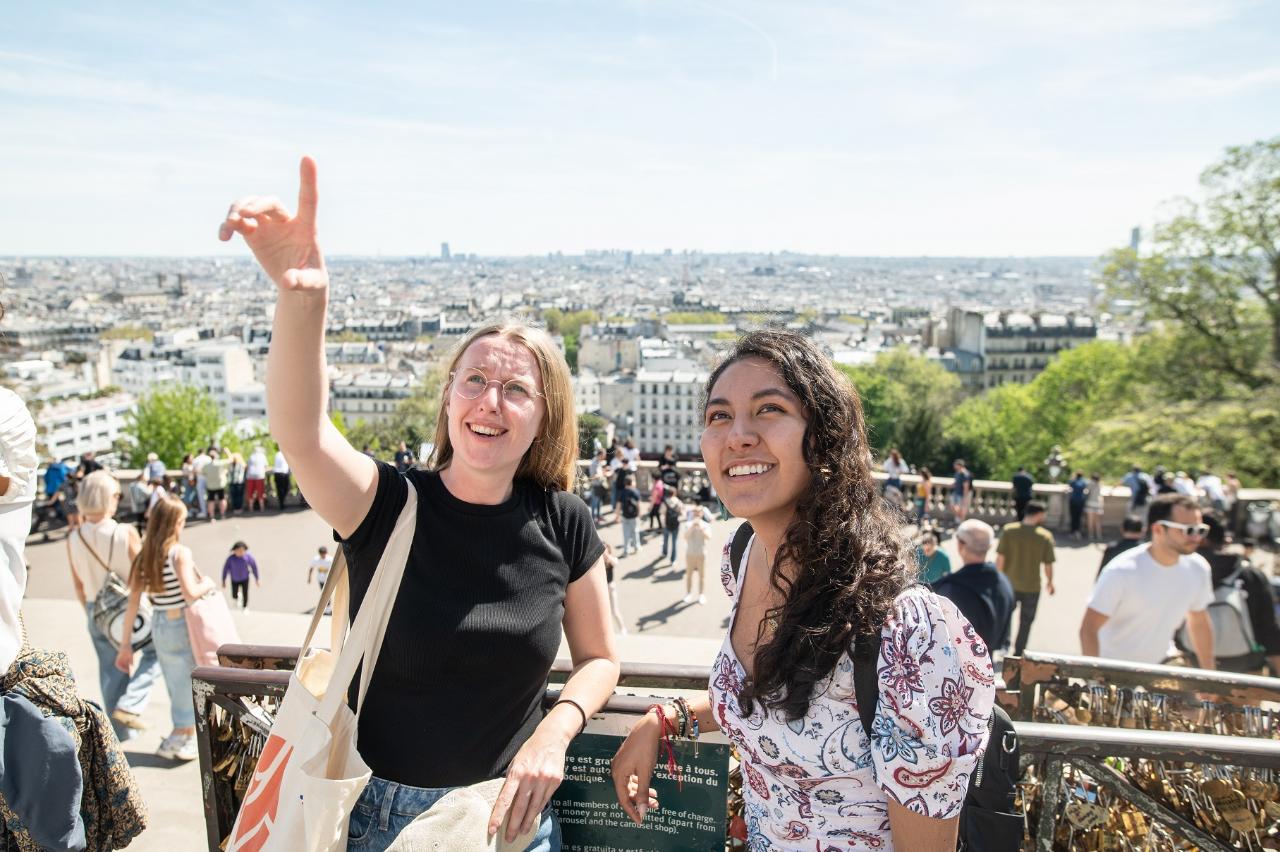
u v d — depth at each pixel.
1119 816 2.58
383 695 2.16
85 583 5.25
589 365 182.75
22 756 2.51
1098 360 56.97
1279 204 27.69
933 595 1.83
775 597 2.01
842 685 1.81
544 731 2.19
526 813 2.06
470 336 2.36
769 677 1.83
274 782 2.05
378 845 2.11
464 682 2.15
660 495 17.66
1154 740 2.37
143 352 158.50
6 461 2.46
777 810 1.95
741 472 1.93
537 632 2.24
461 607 2.14
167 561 4.95
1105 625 5.52
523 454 2.34
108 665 5.34
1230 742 2.34
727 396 1.94
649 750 2.32
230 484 19.38
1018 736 2.27
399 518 2.14
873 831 1.87
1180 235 30.00
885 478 18.89
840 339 169.88
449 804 2.09
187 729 5.05
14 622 2.55
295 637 7.98
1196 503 5.21
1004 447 65.25
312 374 1.93
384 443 48.41
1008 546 9.27
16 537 2.54
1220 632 6.01
